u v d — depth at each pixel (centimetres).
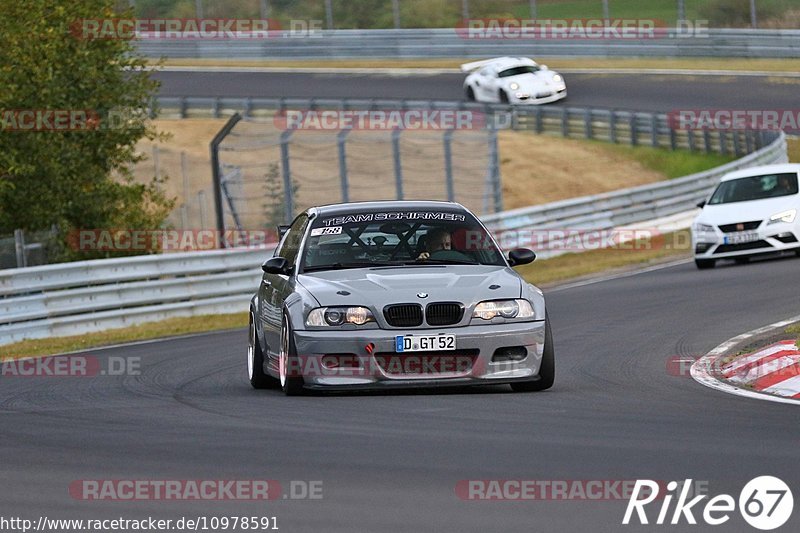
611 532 1780
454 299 3238
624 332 4825
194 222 11988
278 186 12756
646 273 7531
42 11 7800
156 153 11725
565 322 5331
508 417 2842
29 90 7725
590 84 16062
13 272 6091
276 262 3556
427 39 18262
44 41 7744
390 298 3234
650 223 10581
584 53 17212
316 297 3284
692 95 14862
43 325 6197
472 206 12519
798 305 5203
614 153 14150
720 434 2544
